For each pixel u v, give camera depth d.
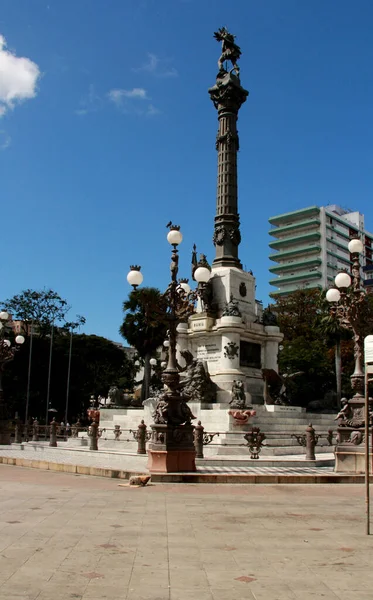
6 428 33.34
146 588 5.84
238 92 38.12
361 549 7.67
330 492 14.23
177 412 16.95
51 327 61.59
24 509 10.70
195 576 6.30
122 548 7.59
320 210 129.62
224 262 36.38
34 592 5.63
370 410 17.88
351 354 57.41
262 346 35.44
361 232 139.00
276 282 131.75
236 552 7.45
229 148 37.66
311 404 49.28
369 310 18.92
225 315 32.97
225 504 11.77
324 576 6.34
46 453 26.27
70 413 65.25
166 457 16.36
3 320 32.97
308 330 62.38
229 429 27.11
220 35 39.34
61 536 8.27
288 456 24.14
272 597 5.59
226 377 31.69
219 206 37.22
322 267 127.19
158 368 46.34
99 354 67.81
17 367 61.72
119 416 34.03
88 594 5.61
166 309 17.91
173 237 17.92
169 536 8.42
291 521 9.79
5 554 7.14
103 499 12.23
